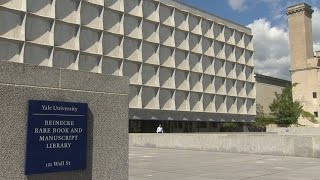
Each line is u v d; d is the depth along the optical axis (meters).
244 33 78.00
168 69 60.97
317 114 84.56
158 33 59.22
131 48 55.41
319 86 85.25
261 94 91.38
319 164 14.51
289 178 10.61
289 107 79.88
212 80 69.06
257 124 80.25
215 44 70.44
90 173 7.36
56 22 46.66
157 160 15.95
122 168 7.95
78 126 7.13
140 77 55.88
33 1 44.53
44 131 6.62
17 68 6.50
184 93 63.50
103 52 51.53
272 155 18.58
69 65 47.66
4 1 42.09
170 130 63.38
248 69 78.94
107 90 7.88
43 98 6.78
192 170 12.40
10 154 6.27
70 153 6.96
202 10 68.38
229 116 72.44
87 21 50.03
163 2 60.75
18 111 6.43
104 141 7.68
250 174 11.41
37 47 44.72
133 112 54.44
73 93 7.25
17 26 43.03
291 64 90.69
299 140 17.94
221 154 19.28
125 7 54.91
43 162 6.55
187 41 64.31
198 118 65.44
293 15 91.38
